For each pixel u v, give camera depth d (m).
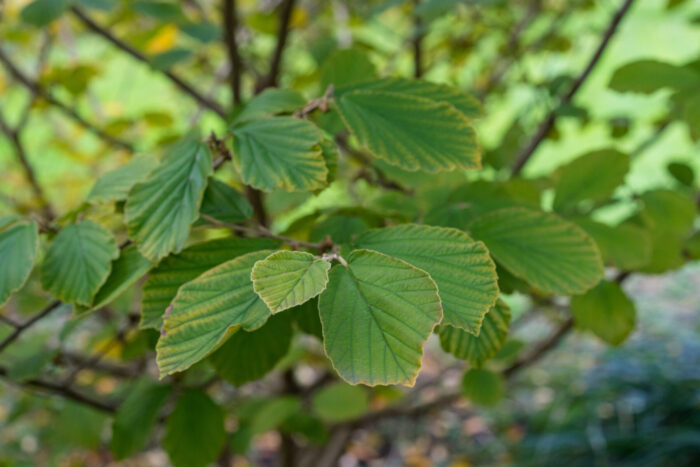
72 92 1.58
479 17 1.91
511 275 0.80
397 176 0.90
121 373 1.44
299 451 2.26
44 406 1.59
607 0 1.90
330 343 0.59
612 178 0.89
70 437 1.41
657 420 2.55
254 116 0.78
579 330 1.04
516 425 2.88
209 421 1.03
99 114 2.04
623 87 0.99
